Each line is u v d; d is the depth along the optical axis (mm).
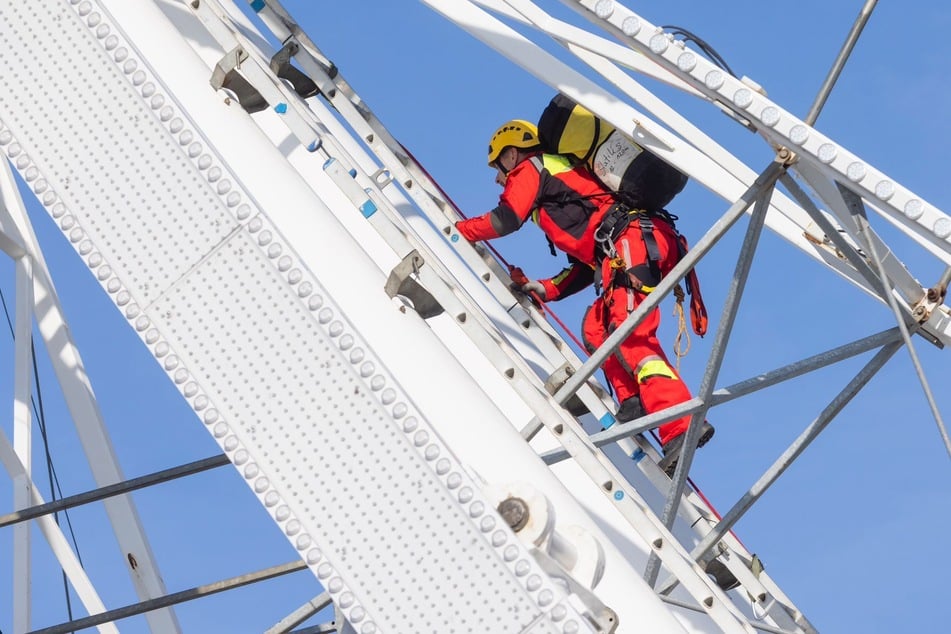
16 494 17984
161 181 12836
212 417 12273
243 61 15625
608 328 18016
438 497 11758
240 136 13812
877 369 15180
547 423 15008
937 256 14227
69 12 13328
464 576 11578
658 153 15922
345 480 11938
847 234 15781
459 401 12938
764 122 13344
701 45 14109
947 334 14883
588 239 18344
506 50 15898
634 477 18078
